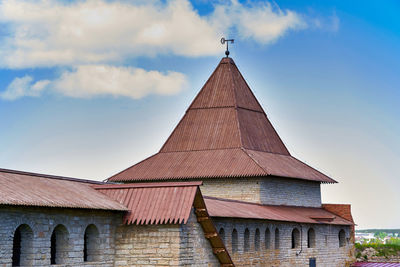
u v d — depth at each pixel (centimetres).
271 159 6844
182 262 4028
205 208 4225
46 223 3622
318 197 7319
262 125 7269
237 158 6606
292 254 6109
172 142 7081
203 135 7006
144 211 4100
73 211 3803
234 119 7025
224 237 4812
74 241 3800
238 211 5188
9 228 3394
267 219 5466
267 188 6462
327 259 6819
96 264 3947
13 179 3766
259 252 5438
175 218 3988
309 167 7319
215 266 4469
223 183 6512
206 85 7412
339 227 7194
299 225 6294
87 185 4347
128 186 4272
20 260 3538
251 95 7462
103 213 4034
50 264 3638
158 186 4209
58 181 4131
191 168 6625
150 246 4053
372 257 8588
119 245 4109
